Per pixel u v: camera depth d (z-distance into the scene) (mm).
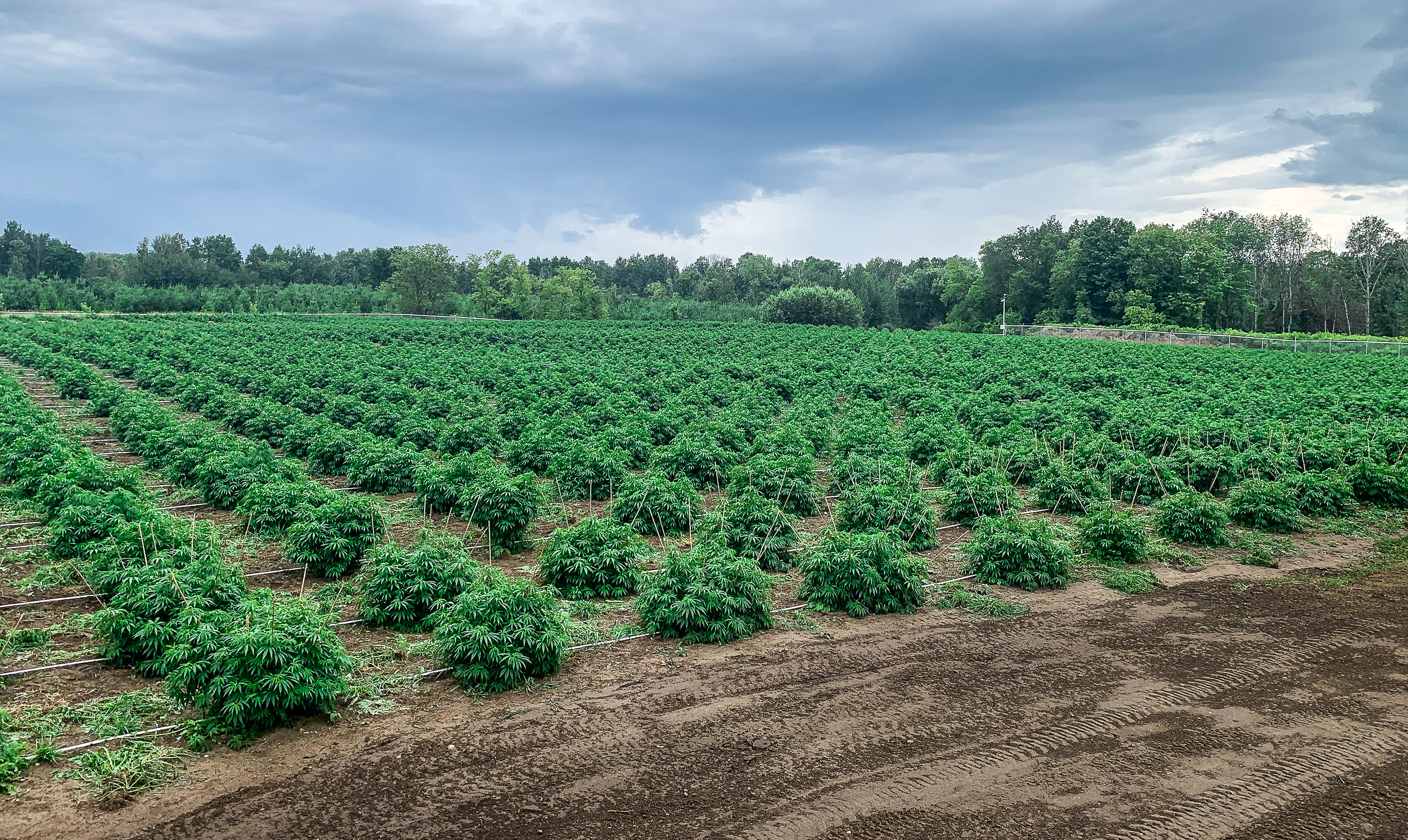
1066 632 18156
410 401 46375
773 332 108375
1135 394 54719
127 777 12039
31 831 10852
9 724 13242
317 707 13836
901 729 13820
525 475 24484
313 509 21562
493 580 16625
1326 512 28094
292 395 46844
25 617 17859
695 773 12500
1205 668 16250
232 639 13430
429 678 15484
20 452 28812
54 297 115438
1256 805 11734
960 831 11156
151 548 18906
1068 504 28688
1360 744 13359
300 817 11312
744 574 18047
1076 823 11344
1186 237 146750
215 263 182250
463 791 11945
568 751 13070
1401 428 37906
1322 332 145500
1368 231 148125
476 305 142875
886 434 36750
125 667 15602
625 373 60219
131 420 36906
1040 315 156500
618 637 17547
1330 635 17984
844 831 11156
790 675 15898
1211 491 31344
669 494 25422
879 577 19250
